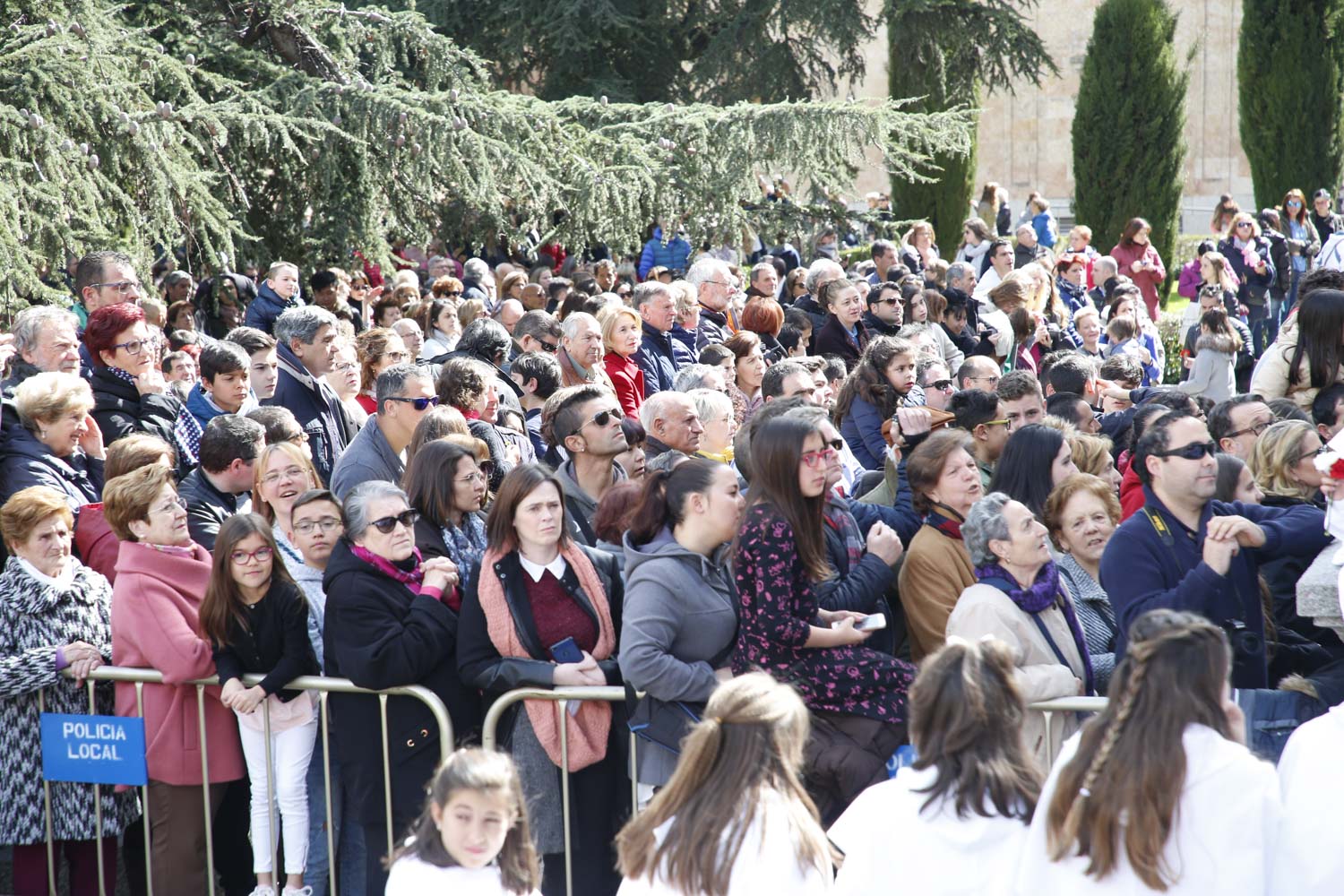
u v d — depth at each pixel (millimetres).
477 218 16359
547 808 4648
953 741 3234
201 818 5023
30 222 10812
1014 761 3246
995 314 11922
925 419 5844
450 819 3658
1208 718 2980
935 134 17766
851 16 22750
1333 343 6742
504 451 6398
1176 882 2934
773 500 4270
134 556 5020
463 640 4703
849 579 4727
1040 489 5340
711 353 8352
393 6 20688
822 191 18688
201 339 8305
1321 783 3234
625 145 15797
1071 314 14641
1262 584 4883
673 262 18578
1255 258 17984
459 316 10531
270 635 4871
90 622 5199
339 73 14516
